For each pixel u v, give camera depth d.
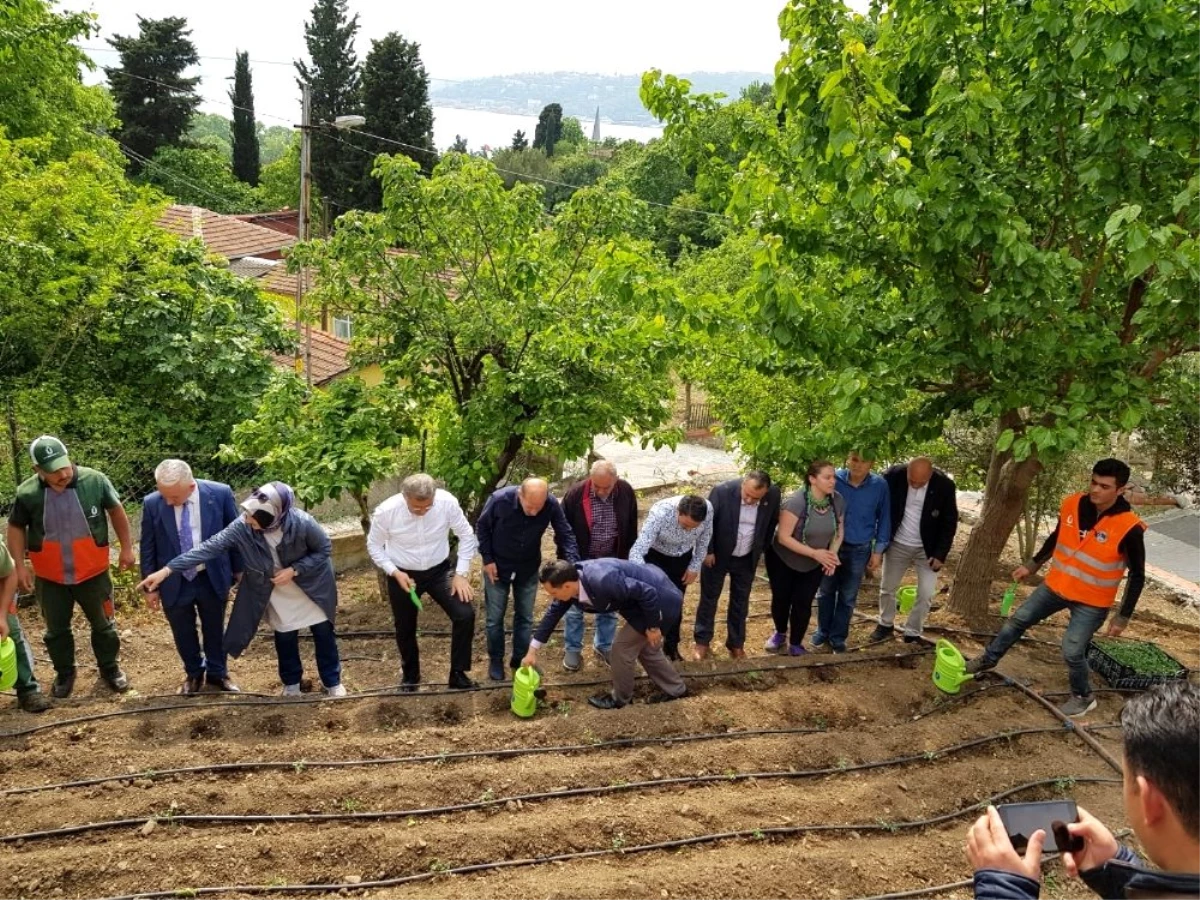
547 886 4.27
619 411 9.07
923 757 5.62
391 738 5.56
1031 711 6.37
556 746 5.58
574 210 9.50
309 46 47.88
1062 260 5.62
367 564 10.78
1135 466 16.42
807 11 5.73
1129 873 1.87
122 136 45.56
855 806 5.07
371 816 4.81
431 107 44.06
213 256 14.39
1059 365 6.15
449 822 4.82
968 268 5.95
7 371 11.56
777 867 4.47
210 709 5.91
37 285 11.00
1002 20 5.97
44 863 4.29
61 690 6.25
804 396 9.64
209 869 4.36
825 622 7.53
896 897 4.38
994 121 6.18
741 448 9.00
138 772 5.11
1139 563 5.94
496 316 9.00
